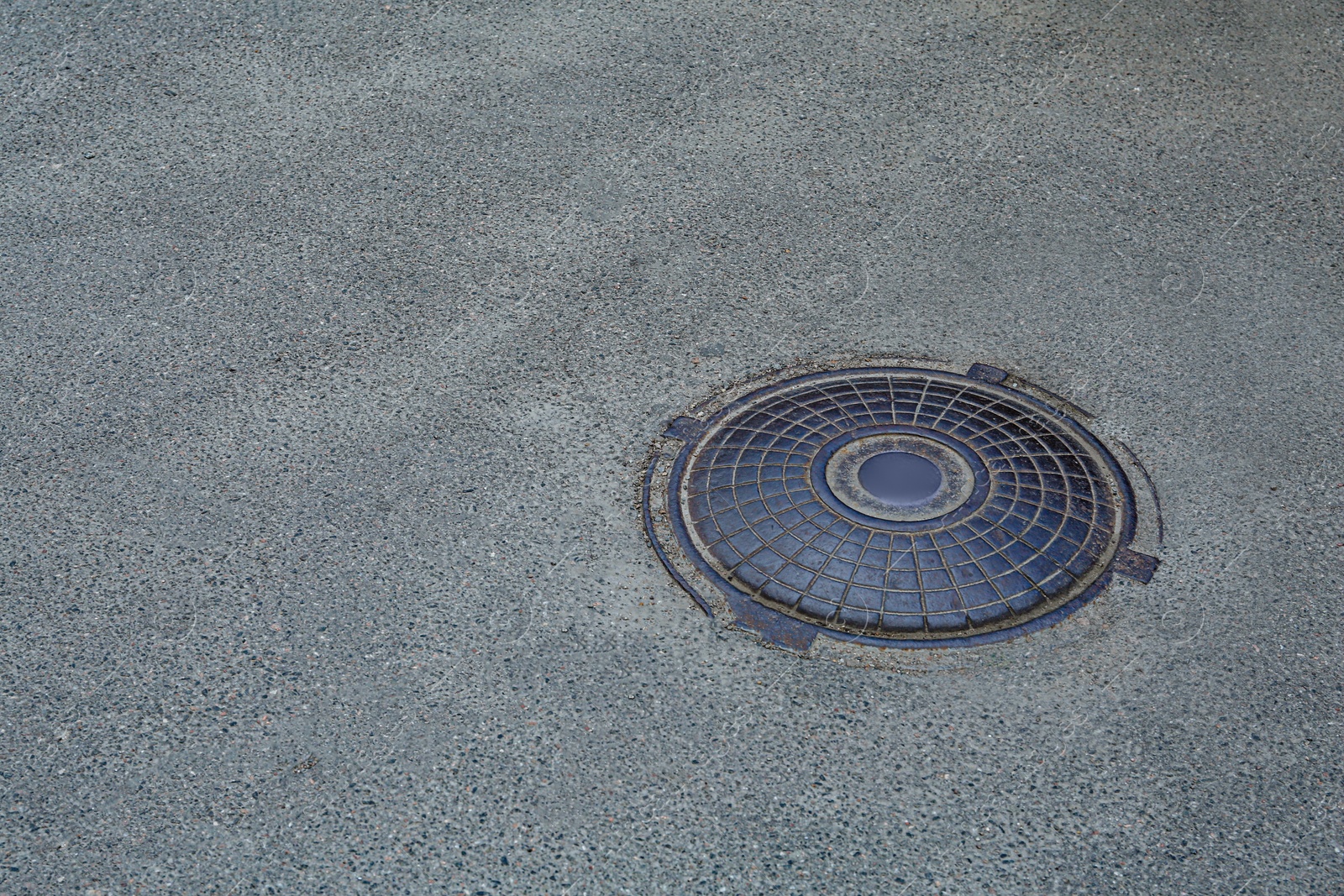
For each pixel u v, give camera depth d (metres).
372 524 4.37
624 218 5.94
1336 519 4.32
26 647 3.92
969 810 3.41
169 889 3.24
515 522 4.39
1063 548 4.19
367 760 3.56
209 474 4.60
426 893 3.23
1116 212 5.95
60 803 3.45
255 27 7.35
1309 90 6.80
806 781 3.50
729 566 4.20
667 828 3.38
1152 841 3.32
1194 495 4.43
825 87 6.84
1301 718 3.64
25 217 5.96
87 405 4.93
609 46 7.18
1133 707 3.69
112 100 6.76
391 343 5.23
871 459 4.53
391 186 6.15
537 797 3.46
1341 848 3.29
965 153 6.35
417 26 7.36
